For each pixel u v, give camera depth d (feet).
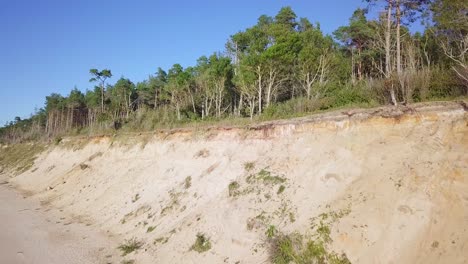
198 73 151.53
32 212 101.55
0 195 131.64
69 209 100.94
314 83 107.45
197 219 61.26
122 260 61.11
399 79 58.34
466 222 35.06
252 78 106.52
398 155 45.85
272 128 69.31
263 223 50.98
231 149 76.74
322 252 41.24
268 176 59.72
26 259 65.41
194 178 76.89
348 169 49.57
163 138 104.63
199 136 90.68
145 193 85.51
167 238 61.57
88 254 65.46
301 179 54.60
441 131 44.04
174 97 151.53
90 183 113.80
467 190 36.99
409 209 39.19
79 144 159.22
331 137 57.06
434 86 54.60
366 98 67.51
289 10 145.79
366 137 51.85
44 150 197.26
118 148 123.95
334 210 44.98
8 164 221.66
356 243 39.91
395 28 88.69
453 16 61.67
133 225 74.28
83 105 272.31
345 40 141.59
